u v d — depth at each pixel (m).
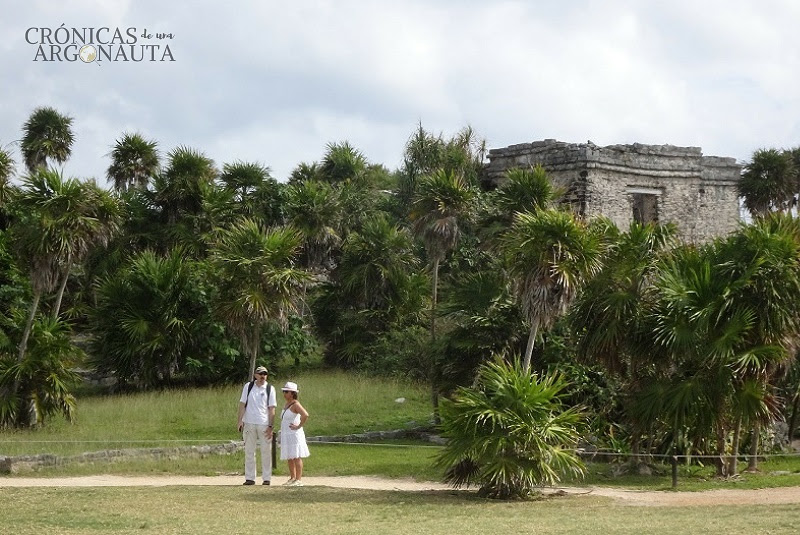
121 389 26.09
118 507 11.16
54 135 39.12
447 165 34.22
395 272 30.06
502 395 12.95
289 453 13.92
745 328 14.87
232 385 26.16
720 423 15.34
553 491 13.52
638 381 16.19
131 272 26.03
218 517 10.62
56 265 19.00
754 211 33.72
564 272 15.41
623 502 12.57
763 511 11.40
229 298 19.38
